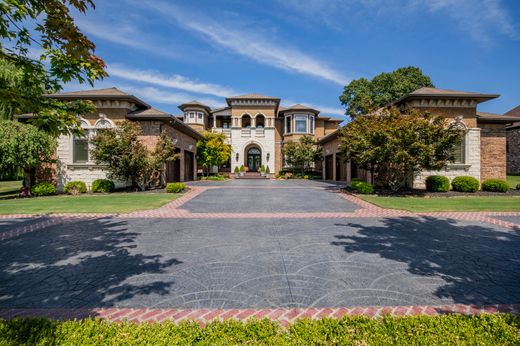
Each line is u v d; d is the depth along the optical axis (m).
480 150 16.94
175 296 3.62
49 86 3.99
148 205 11.05
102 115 17.02
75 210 9.95
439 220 8.35
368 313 3.18
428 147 12.73
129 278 4.20
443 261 4.93
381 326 2.46
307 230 7.15
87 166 17.22
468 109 16.48
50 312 3.22
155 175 18.36
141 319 3.06
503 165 17.36
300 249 5.59
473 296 3.63
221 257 5.12
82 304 3.42
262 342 2.26
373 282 4.04
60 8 3.59
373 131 13.97
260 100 32.81
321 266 4.67
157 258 5.09
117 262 4.88
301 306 3.36
